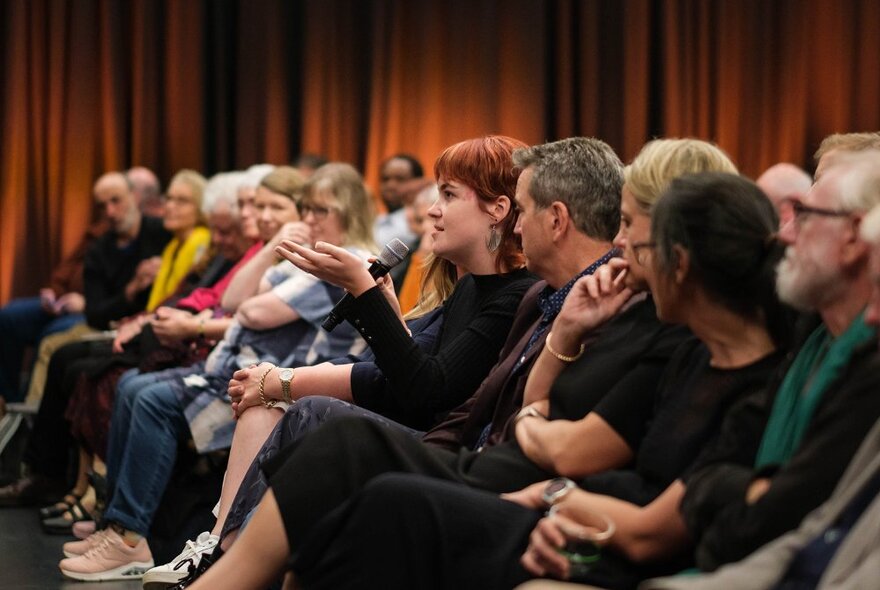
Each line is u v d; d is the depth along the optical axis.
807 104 12.36
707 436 3.40
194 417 6.75
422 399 4.78
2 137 12.41
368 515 3.44
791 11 12.27
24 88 12.42
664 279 3.40
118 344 8.26
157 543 6.74
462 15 12.45
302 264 4.82
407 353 4.78
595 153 4.36
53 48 12.45
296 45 12.66
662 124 12.48
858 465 2.86
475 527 3.50
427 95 12.47
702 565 3.15
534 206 4.38
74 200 12.50
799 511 2.96
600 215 4.32
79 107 12.49
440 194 5.08
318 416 4.65
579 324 3.96
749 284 3.35
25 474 8.89
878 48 12.23
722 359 3.43
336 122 12.56
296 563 3.48
